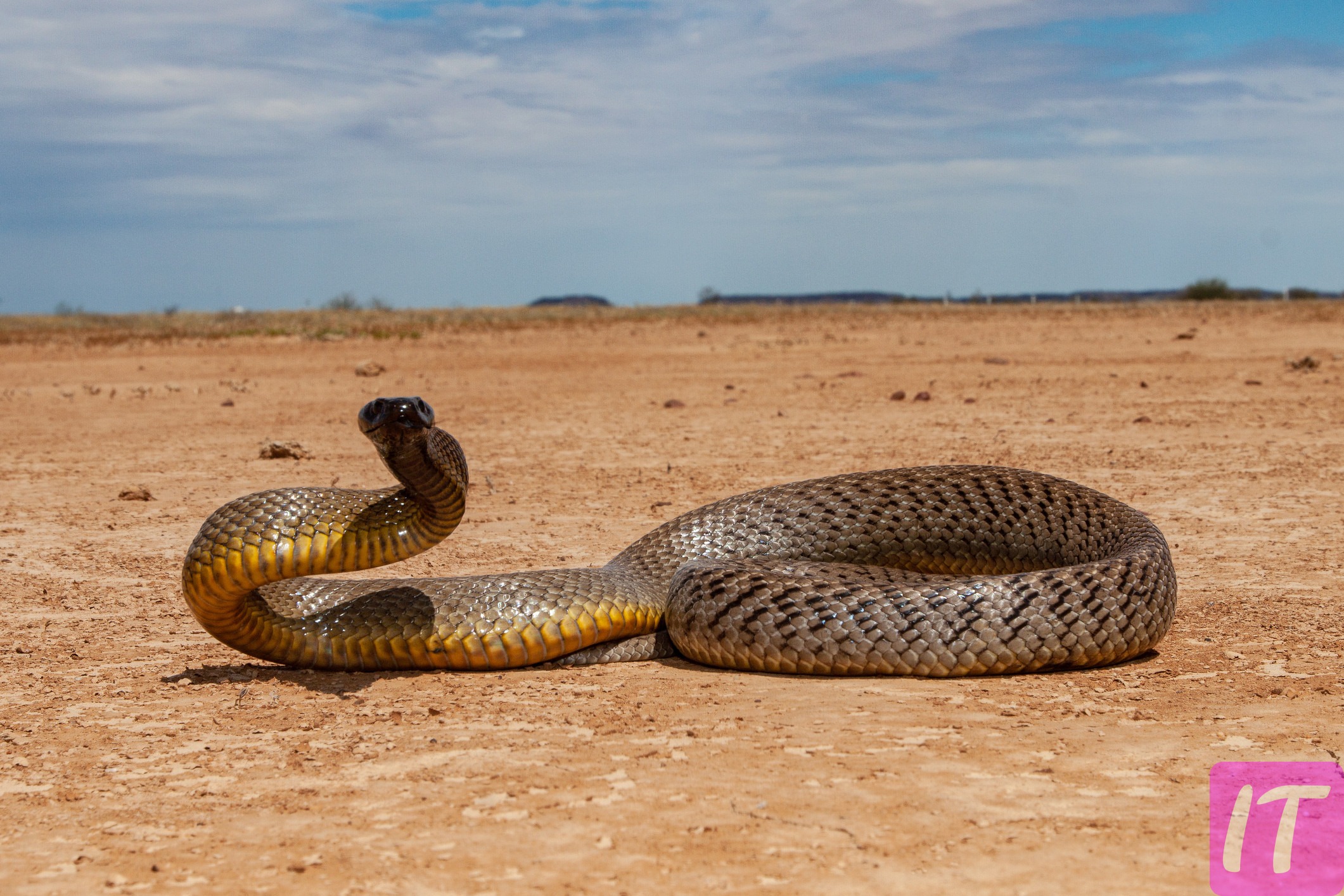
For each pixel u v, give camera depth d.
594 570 7.63
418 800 4.92
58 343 50.97
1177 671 6.86
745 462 15.90
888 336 45.25
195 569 6.38
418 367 34.91
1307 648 7.28
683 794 4.89
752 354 36.88
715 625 7.11
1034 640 6.76
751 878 4.07
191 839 4.59
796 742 5.58
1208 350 33.59
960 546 9.02
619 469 15.68
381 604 7.14
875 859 4.22
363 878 4.16
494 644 7.04
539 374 31.88
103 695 6.77
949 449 16.53
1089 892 3.94
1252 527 11.16
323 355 40.19
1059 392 24.00
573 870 4.18
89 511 13.41
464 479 6.54
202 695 6.74
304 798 5.00
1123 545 7.85
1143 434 17.69
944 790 4.89
